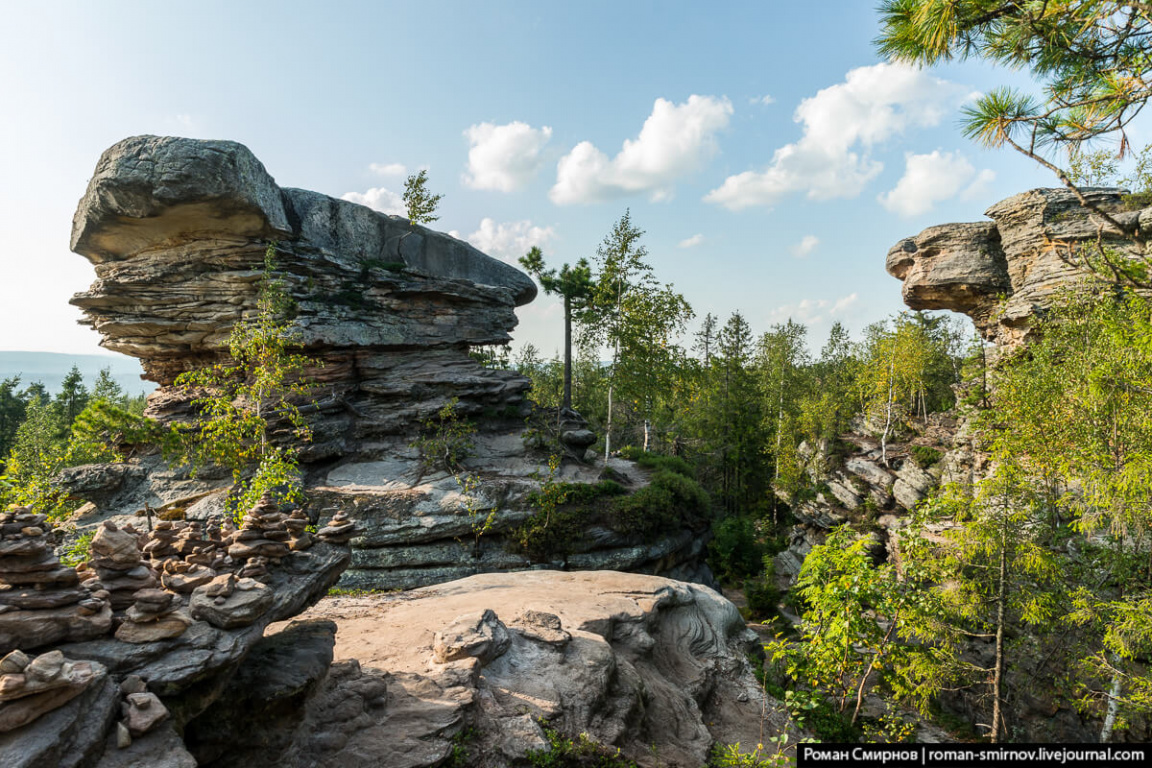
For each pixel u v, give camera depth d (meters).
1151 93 5.19
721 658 14.73
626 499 25.41
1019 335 24.83
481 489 24.41
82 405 58.62
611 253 35.19
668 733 10.55
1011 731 16.94
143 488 23.77
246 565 6.77
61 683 3.90
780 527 46.00
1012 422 13.79
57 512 12.63
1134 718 13.45
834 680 12.25
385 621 11.72
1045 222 27.45
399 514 22.70
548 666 9.78
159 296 26.70
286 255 27.72
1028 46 5.50
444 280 33.28
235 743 5.80
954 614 13.65
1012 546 12.98
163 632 5.04
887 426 36.91
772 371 52.84
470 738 7.48
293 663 6.59
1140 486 10.89
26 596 4.52
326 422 27.11
